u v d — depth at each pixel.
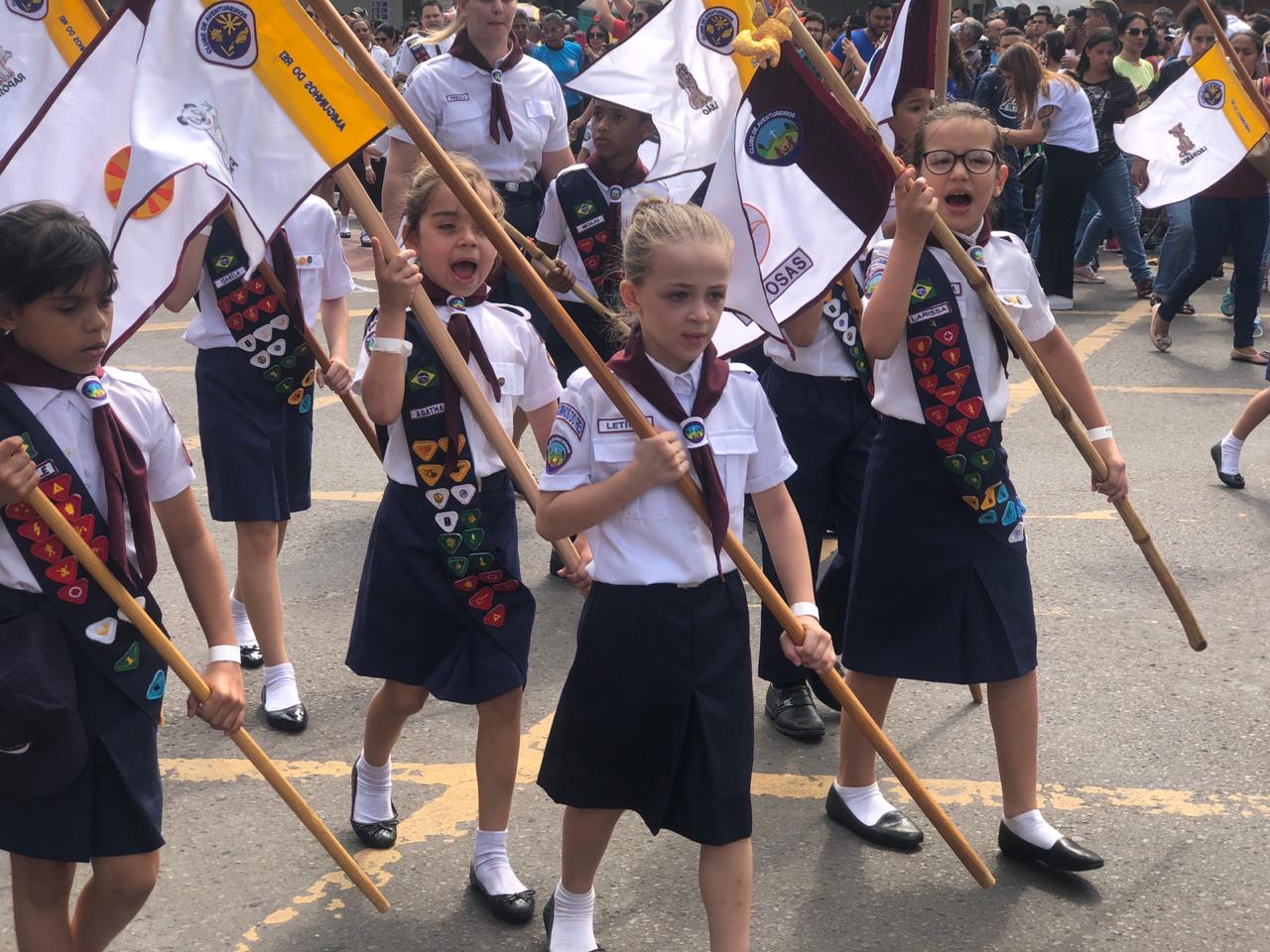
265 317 4.18
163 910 3.32
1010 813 3.47
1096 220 11.70
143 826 2.55
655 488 2.76
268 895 3.38
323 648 4.82
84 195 2.95
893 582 3.42
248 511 4.22
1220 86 5.07
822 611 4.17
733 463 2.82
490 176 5.80
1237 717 4.27
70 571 2.46
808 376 4.09
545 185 6.05
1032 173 11.28
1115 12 11.32
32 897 2.58
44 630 2.44
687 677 2.78
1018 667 3.38
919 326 3.30
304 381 4.30
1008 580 3.39
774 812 3.76
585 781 2.87
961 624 3.39
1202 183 5.14
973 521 3.36
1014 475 6.75
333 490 6.61
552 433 2.82
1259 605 5.15
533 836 3.65
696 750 2.79
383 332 3.16
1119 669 4.60
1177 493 6.45
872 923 3.26
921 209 3.07
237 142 2.87
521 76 5.75
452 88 5.66
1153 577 5.41
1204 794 3.83
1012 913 3.29
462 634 3.32
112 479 2.50
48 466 2.44
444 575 3.30
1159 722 4.24
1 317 2.42
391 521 3.35
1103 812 3.74
